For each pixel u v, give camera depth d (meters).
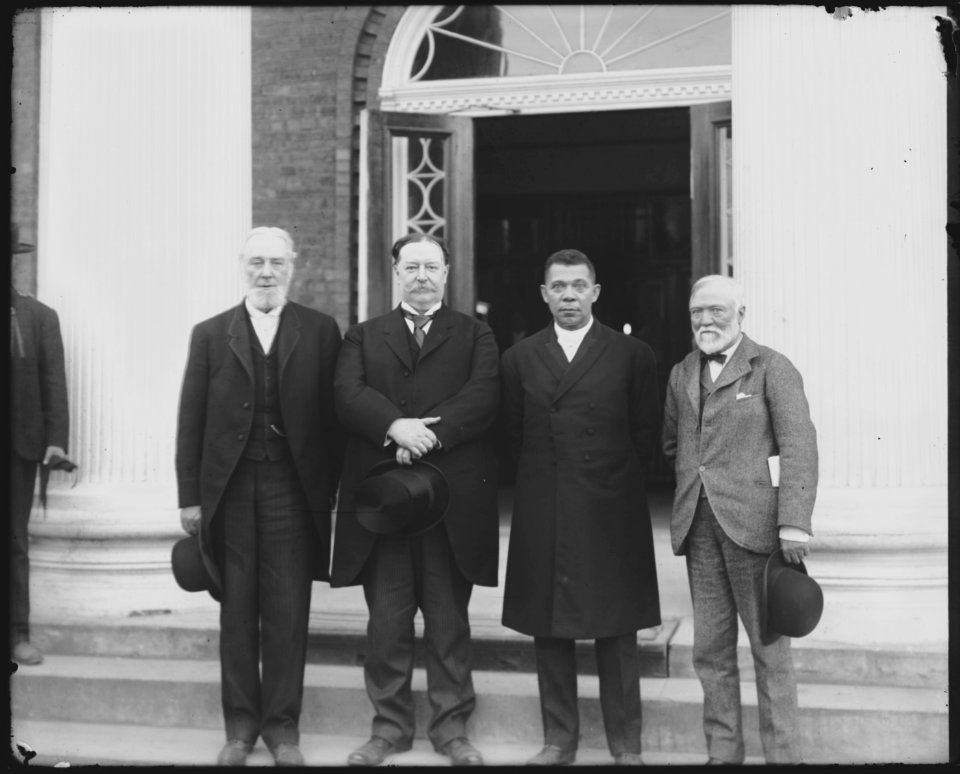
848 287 4.60
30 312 4.81
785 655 3.73
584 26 7.39
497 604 5.17
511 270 10.88
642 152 10.60
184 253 5.25
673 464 4.02
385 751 3.97
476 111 7.51
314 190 7.83
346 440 4.30
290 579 4.04
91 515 5.12
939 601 4.48
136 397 5.23
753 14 4.72
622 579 3.89
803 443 3.65
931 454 4.61
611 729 3.90
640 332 10.71
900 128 4.56
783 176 4.66
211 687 4.47
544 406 3.98
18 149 6.11
